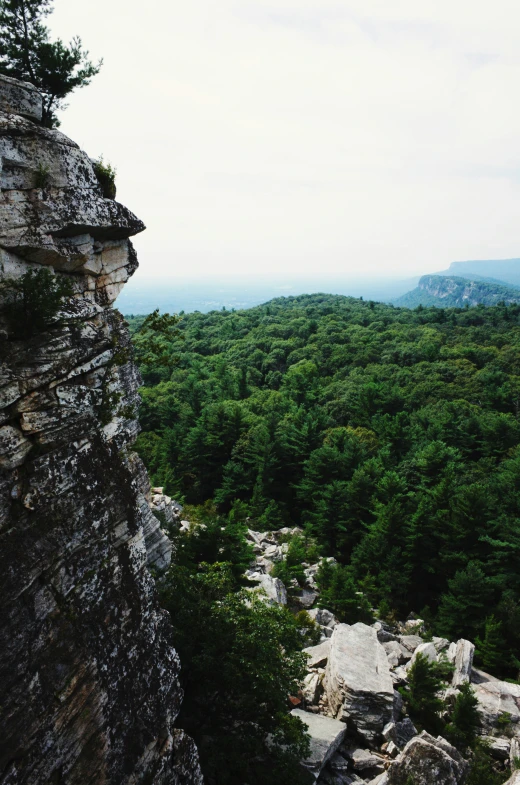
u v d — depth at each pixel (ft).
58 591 32.27
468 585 121.70
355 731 68.80
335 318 532.73
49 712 30.60
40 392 33.01
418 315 533.55
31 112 38.19
